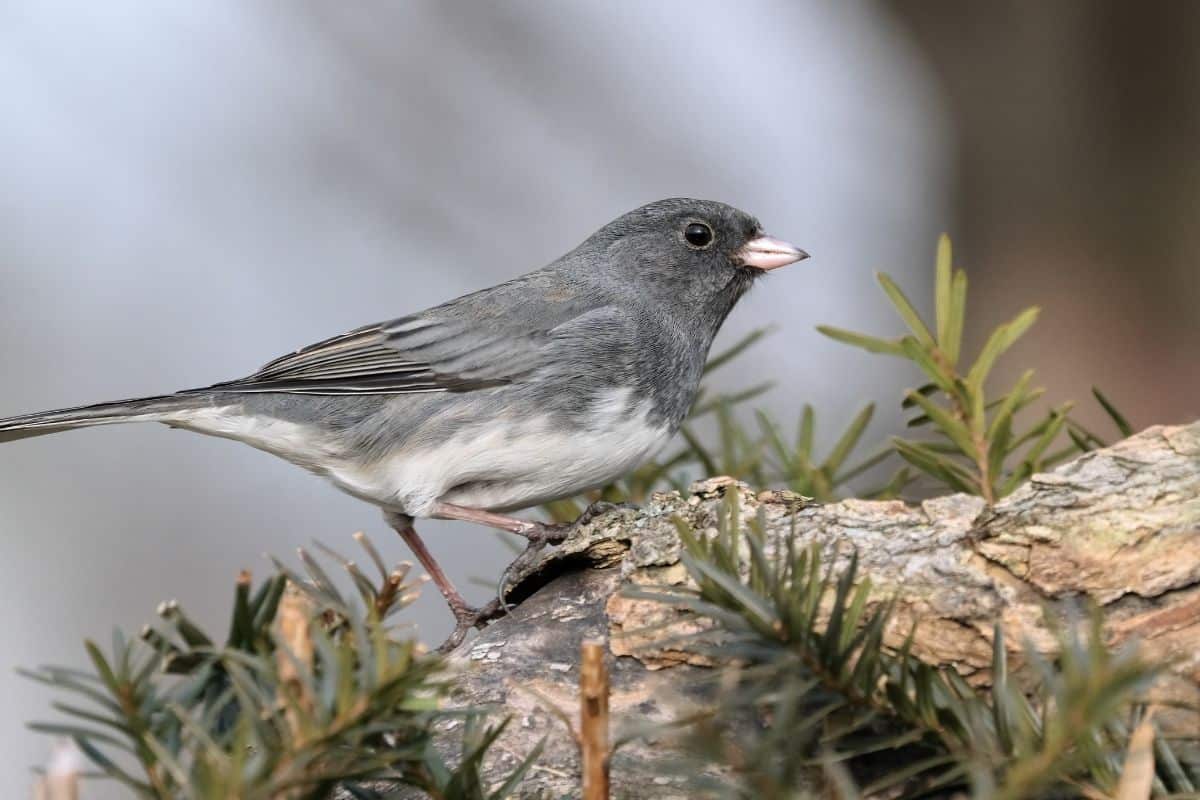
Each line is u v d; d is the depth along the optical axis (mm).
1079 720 1568
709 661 2537
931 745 1972
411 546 2643
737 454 2627
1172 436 2539
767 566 1979
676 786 2254
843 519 2541
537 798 2330
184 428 2645
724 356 2607
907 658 1966
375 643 1781
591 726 1819
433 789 1953
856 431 2584
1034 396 2574
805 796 1758
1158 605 2432
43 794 1760
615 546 2555
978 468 2570
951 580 2531
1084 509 2533
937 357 2574
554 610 2551
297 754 1731
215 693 2025
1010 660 2432
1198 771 1922
